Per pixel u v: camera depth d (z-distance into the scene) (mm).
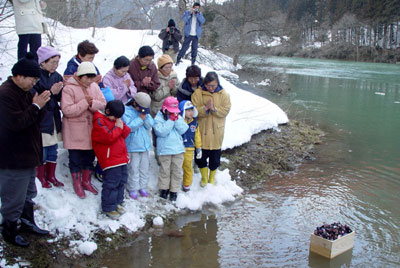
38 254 3836
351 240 4582
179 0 13820
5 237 3766
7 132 3379
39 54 4223
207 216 5273
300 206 5738
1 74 6574
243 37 20703
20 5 5668
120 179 4574
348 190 6418
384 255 4512
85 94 4492
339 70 27031
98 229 4406
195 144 5457
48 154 4461
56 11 10461
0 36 7941
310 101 14594
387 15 40781
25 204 3850
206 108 5387
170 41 9469
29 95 3623
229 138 7355
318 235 4496
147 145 5035
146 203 5102
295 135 9234
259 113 9289
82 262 3998
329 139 9516
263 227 5059
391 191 6434
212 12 18828
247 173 6801
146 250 4355
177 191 5305
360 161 7945
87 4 11375
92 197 4703
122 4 13227
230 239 4723
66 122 4469
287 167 7363
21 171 3527
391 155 8414
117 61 4992
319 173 7188
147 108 4859
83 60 4660
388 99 15633
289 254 4449
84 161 4668
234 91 10289
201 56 16703
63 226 4207
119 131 4402
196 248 4477
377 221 5371
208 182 5875
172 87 5531
